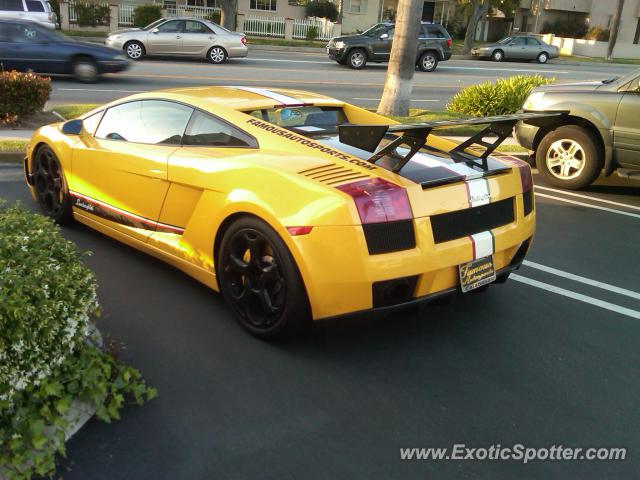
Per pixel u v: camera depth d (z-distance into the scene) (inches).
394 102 510.0
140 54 864.3
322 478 106.7
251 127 163.9
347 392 132.4
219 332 154.9
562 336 163.2
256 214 142.0
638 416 129.5
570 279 203.9
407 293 138.5
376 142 136.2
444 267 139.8
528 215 165.0
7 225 125.5
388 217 131.9
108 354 132.6
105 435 114.7
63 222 221.8
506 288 193.6
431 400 131.2
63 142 211.2
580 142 319.9
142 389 124.3
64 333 108.7
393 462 111.7
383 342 154.5
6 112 390.0
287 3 1528.1
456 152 167.8
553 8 1866.4
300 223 133.3
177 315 162.9
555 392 136.8
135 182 180.9
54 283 109.4
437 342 156.1
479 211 148.7
